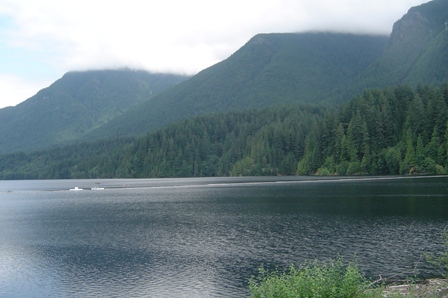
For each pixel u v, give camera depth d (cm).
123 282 3809
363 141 16738
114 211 8844
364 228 5566
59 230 6625
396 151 15938
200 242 5219
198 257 4503
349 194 9688
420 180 12675
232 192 12294
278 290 2052
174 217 7494
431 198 8225
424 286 2816
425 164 15138
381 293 2130
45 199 12800
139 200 11206
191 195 12025
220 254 4581
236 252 4628
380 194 9275
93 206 10144
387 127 17138
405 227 5494
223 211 7975
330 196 9525
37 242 5691
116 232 6188
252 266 4091
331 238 5062
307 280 2084
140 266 4275
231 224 6412
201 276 3862
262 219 6738
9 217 8500
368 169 16488
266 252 4569
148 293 3500
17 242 5725
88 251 5022
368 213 6756
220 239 5334
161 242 5331
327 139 18438
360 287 2114
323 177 16788
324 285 2028
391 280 3416
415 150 15738
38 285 3825
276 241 5062
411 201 7900
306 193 10562
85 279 3944
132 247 5125
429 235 4975
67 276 4056
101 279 3922
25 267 4419
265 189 12712
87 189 17425
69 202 11475
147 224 6819
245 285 3588
